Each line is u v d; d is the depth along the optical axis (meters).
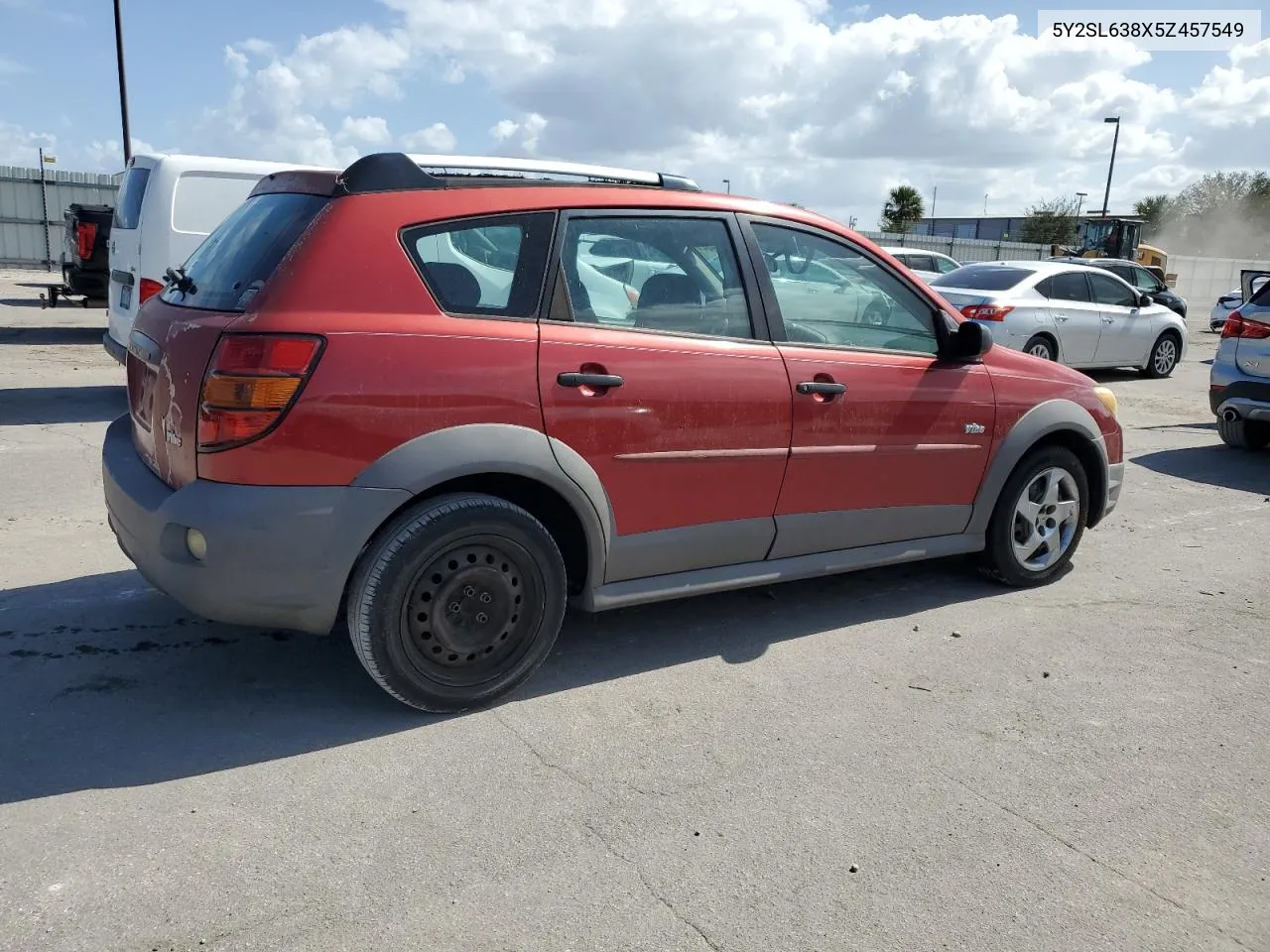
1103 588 5.09
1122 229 31.64
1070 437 4.98
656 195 3.78
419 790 2.98
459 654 3.37
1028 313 12.48
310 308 3.06
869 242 4.34
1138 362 14.04
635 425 3.55
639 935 2.38
